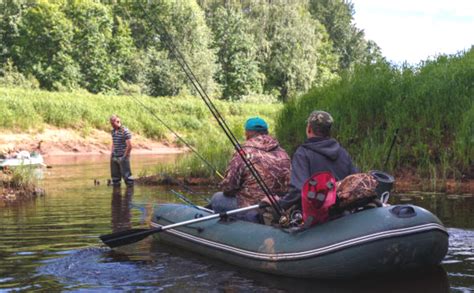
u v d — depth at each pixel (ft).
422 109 37.81
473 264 15.52
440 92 38.09
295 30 216.13
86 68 163.63
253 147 17.40
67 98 95.09
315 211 14.34
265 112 115.44
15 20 162.81
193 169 40.27
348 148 37.93
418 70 42.55
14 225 22.65
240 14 207.62
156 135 93.20
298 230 15.01
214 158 41.60
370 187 14.25
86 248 18.54
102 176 44.42
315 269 14.24
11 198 30.81
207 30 192.54
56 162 60.03
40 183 38.91
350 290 13.55
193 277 14.97
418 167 34.76
